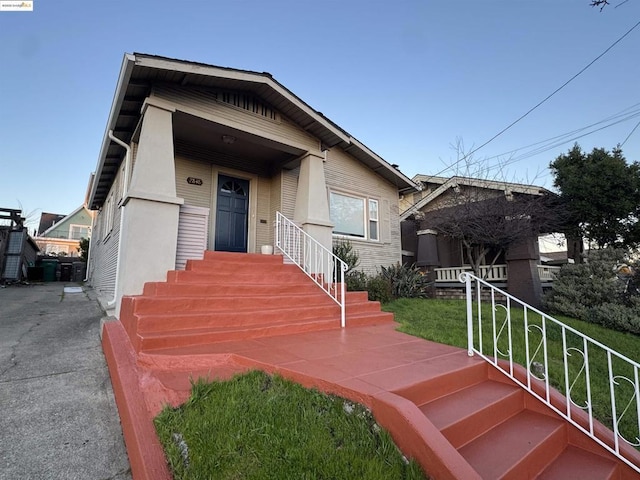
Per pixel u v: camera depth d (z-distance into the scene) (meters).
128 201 4.50
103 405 2.65
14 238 11.59
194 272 4.50
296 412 2.12
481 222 8.39
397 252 10.39
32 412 2.48
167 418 2.07
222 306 4.07
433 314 6.24
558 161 10.07
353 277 7.84
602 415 3.15
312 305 4.83
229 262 5.07
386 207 10.27
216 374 2.66
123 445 2.19
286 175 7.58
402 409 1.87
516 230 8.05
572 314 6.69
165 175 4.70
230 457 1.74
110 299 6.52
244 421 2.01
